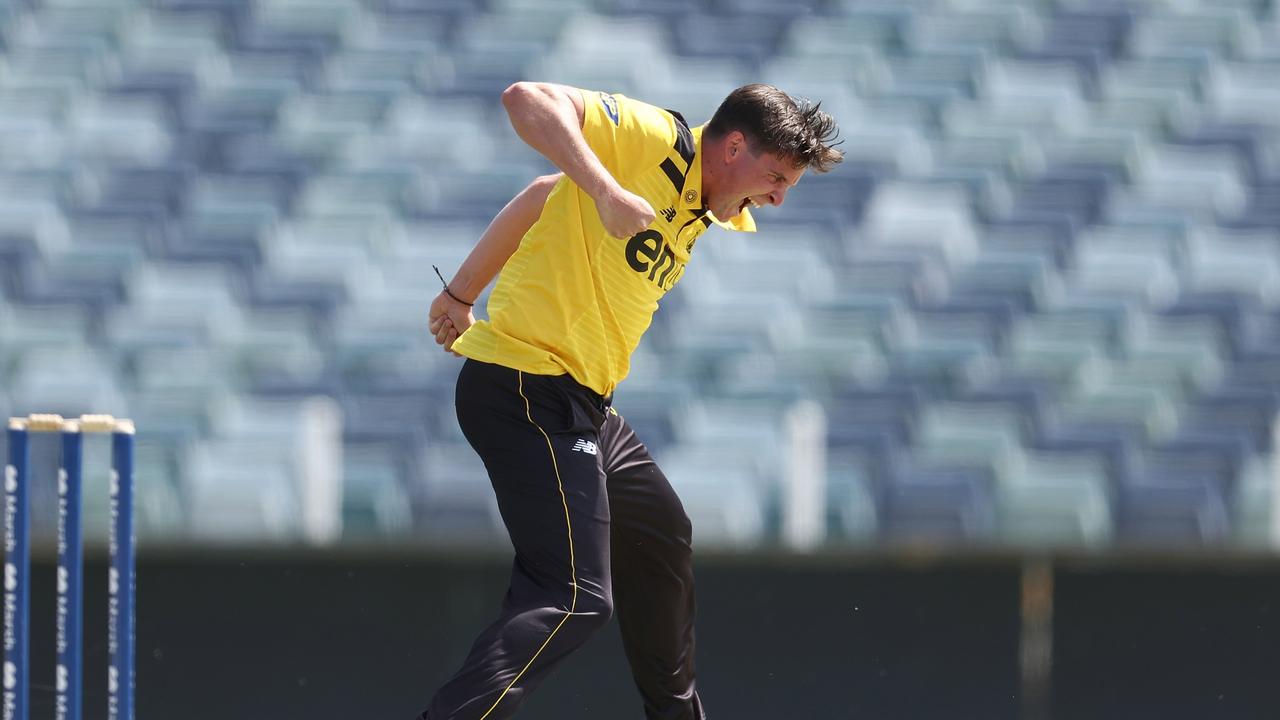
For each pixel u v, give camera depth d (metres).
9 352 31.91
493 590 15.23
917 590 15.31
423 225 35.91
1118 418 31.39
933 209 36.53
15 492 10.02
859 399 30.25
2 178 36.78
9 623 10.09
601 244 9.65
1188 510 27.77
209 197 36.66
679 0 43.12
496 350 9.87
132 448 10.02
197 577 15.25
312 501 25.39
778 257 34.72
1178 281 35.72
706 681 15.23
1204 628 15.27
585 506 9.78
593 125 9.41
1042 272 34.81
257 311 33.25
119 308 33.38
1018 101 40.62
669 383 30.66
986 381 32.09
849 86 40.94
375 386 30.17
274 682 15.16
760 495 26.97
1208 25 43.12
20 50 41.16
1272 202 38.12
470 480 27.48
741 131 9.52
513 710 9.59
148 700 15.12
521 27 42.06
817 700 15.23
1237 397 31.70
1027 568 15.35
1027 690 15.28
